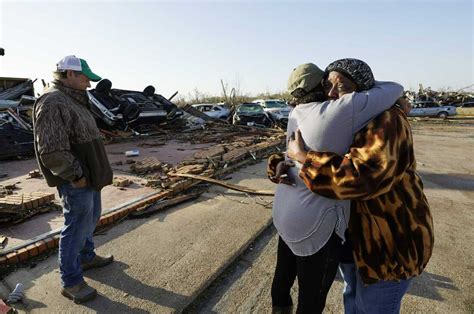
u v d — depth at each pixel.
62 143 2.26
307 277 1.57
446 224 4.36
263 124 16.45
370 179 1.28
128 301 2.63
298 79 1.58
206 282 2.89
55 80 2.41
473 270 3.20
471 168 7.78
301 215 1.54
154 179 5.83
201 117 17.55
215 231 3.95
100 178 2.58
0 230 3.77
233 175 6.80
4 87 13.16
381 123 1.33
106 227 4.05
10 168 7.24
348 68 1.46
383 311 1.64
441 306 2.65
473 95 32.91
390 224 1.46
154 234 3.87
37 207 4.31
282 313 1.88
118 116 11.76
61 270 2.58
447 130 17.62
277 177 1.67
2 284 2.87
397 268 1.49
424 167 7.89
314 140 1.46
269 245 3.72
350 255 1.67
